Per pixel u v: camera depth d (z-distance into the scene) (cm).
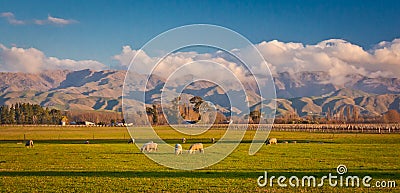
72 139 7562
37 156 4212
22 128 12962
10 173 2927
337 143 6184
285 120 16562
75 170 3081
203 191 2270
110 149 5125
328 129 11044
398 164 3431
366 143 6128
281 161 3672
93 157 4072
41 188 2344
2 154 4456
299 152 4631
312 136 8212
